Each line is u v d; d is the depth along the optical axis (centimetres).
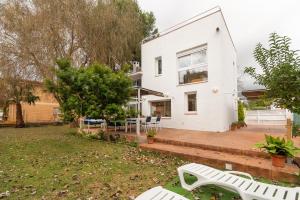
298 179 446
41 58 1345
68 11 1391
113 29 1559
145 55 1588
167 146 799
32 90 1959
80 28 1430
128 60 1728
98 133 1112
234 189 360
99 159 664
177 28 1364
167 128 1355
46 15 1343
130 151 784
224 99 1176
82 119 1338
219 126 1129
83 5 1440
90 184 449
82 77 842
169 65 1410
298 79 433
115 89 935
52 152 767
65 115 907
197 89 1238
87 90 871
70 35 1462
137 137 961
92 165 597
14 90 1780
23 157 692
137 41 1723
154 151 765
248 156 613
